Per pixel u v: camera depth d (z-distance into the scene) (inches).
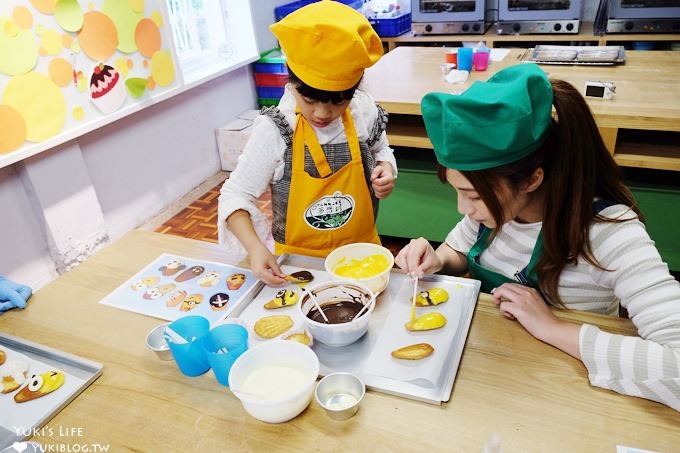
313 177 48.2
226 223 46.8
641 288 32.0
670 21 119.1
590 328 32.7
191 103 118.9
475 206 34.3
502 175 31.8
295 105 47.4
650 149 76.4
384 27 145.9
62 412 31.8
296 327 35.9
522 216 39.4
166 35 101.8
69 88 82.7
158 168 111.8
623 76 83.9
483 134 29.5
